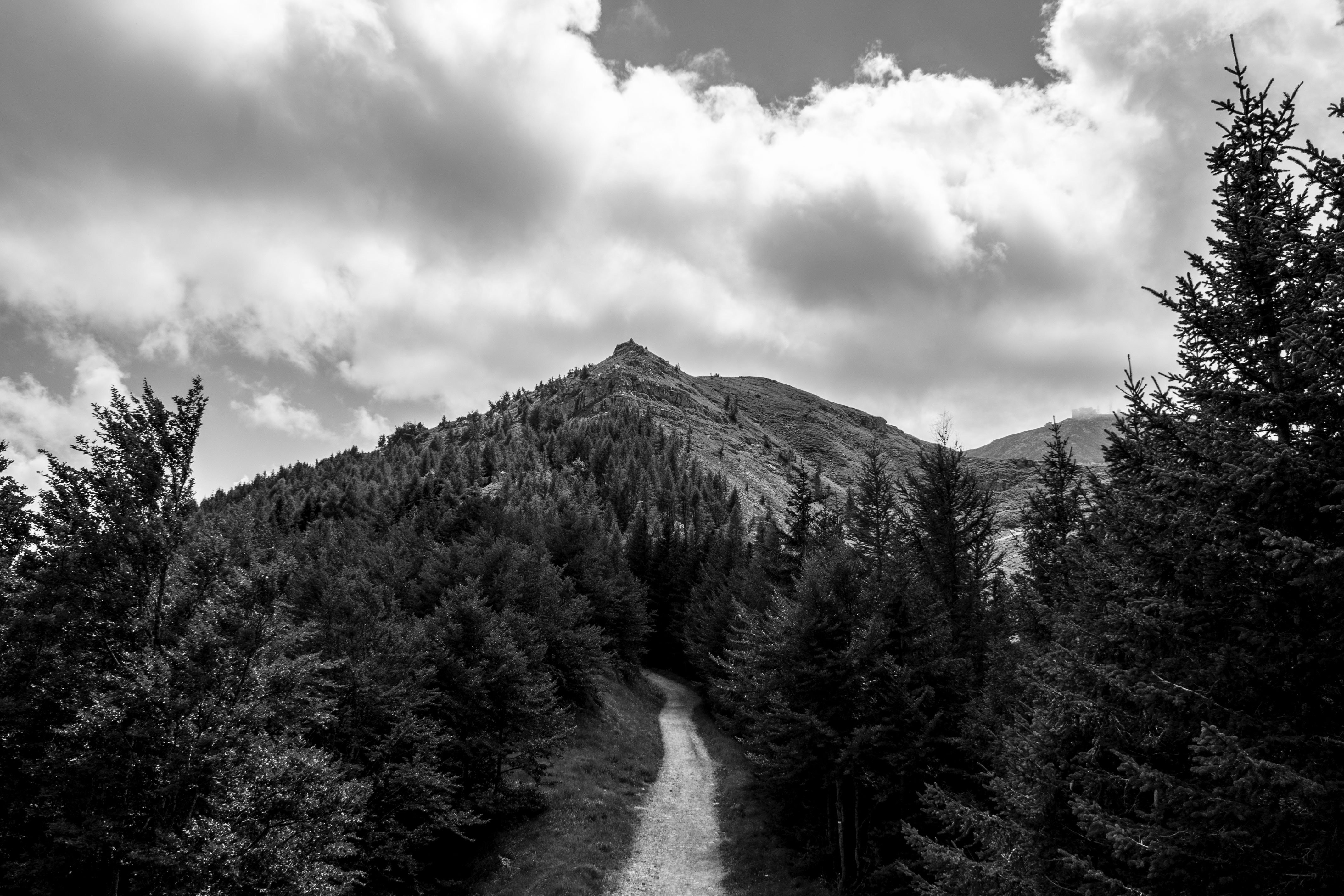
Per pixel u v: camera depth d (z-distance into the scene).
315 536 56.94
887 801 17.27
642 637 55.25
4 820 11.18
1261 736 6.32
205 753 11.55
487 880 20.72
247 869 11.11
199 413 13.55
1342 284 6.05
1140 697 6.92
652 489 128.88
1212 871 6.30
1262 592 6.58
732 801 26.47
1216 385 7.41
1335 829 5.68
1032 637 17.33
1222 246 7.21
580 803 25.97
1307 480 5.89
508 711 24.12
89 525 12.14
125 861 10.91
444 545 49.41
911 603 18.36
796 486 33.75
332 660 19.44
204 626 12.14
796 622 18.86
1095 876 7.00
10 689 11.68
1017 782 10.30
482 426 199.38
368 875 18.55
